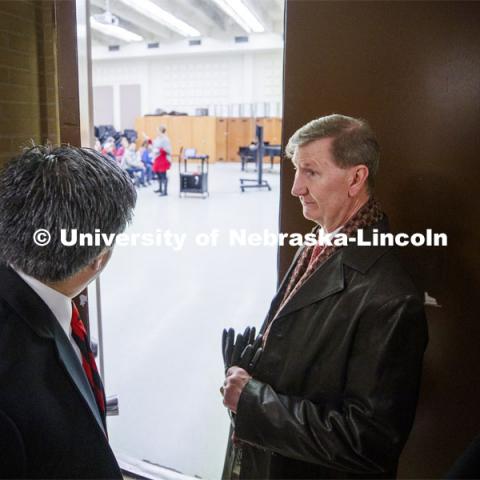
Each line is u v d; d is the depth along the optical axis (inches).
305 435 32.5
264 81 597.9
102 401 32.5
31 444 23.1
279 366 36.5
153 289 156.8
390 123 45.2
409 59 43.8
